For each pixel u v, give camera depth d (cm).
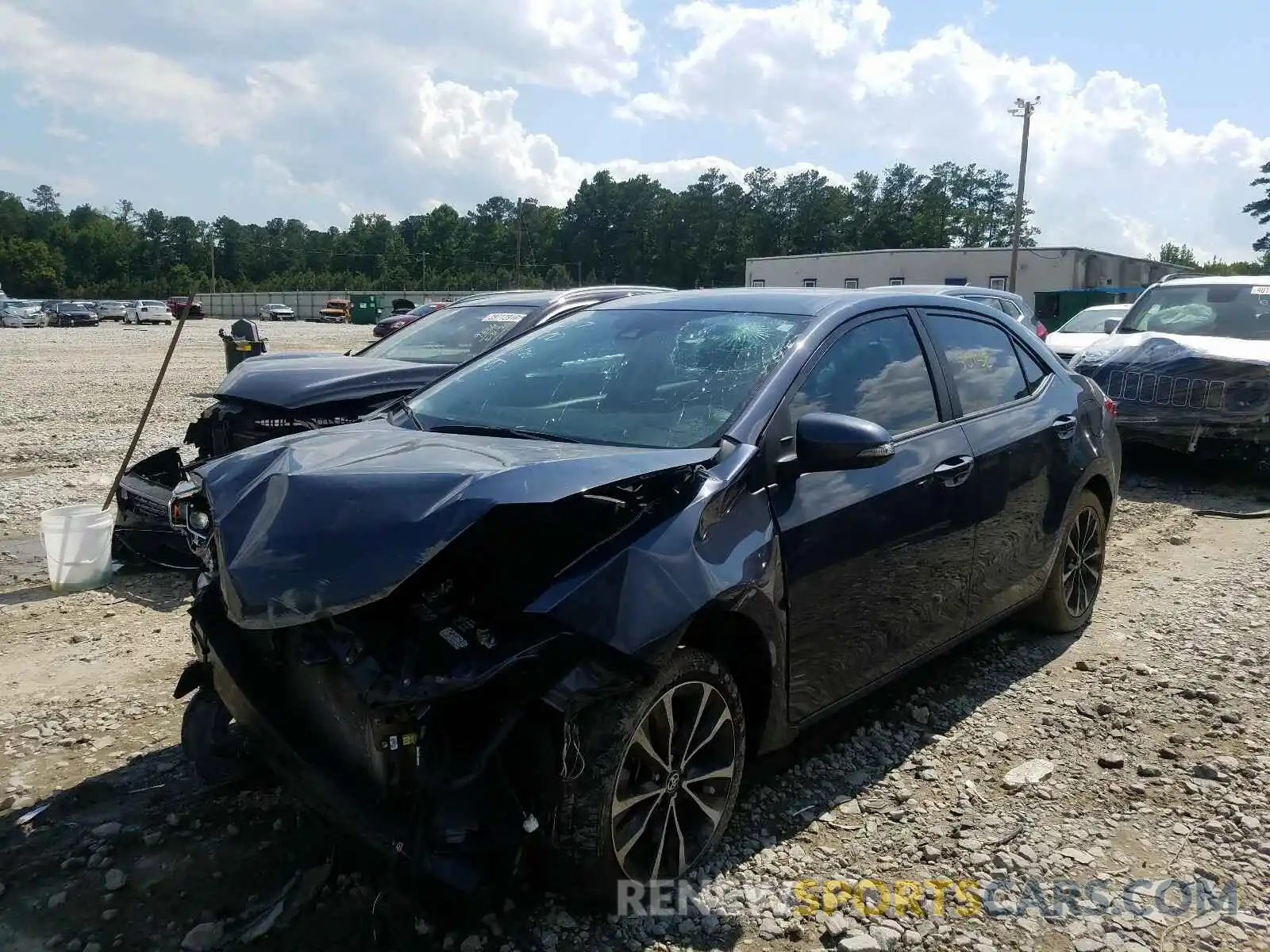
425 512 261
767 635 316
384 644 262
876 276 5166
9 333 5084
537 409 373
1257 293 1041
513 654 253
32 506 840
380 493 271
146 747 393
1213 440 902
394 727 253
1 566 659
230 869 311
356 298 8044
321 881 302
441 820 257
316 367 669
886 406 390
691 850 307
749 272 5744
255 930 282
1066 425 494
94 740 398
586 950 275
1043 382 505
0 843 326
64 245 14362
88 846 323
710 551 296
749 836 333
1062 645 514
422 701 246
